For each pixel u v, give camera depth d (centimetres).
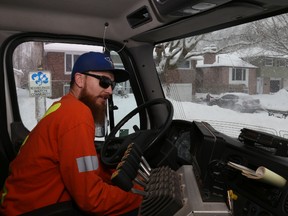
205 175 111
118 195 121
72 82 150
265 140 129
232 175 133
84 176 117
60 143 120
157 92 271
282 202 111
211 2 148
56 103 136
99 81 147
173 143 212
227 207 98
